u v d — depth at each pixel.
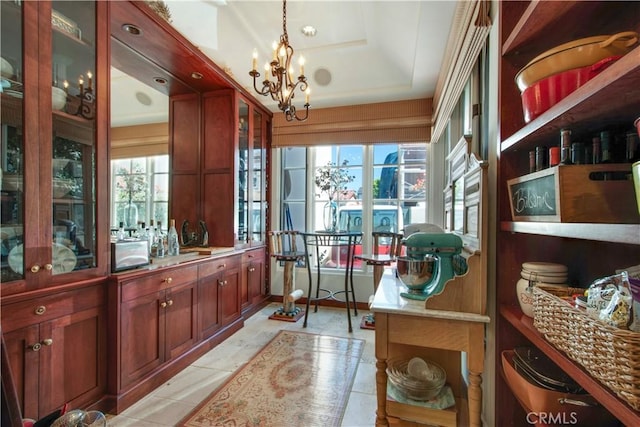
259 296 3.43
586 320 0.63
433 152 3.14
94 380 1.55
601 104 0.63
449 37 1.90
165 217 2.88
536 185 0.83
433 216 3.12
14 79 1.26
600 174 0.68
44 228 1.34
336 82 3.00
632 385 0.51
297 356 2.28
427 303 1.26
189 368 2.10
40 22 1.32
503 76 1.13
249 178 3.15
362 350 2.38
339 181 3.58
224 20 2.32
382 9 2.01
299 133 3.53
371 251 3.46
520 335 1.12
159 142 2.84
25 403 1.26
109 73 1.64
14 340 1.24
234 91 2.80
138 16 1.75
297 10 2.21
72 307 1.46
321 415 1.61
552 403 0.82
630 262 0.83
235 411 1.63
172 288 2.03
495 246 1.21
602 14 0.87
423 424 1.37
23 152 1.27
